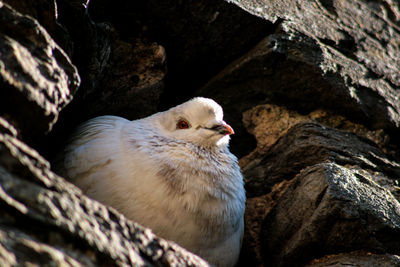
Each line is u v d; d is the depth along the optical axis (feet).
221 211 19.01
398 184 23.82
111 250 12.22
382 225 18.98
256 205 25.13
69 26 18.65
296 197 21.67
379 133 27.27
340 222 19.17
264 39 26.30
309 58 26.14
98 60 20.88
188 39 25.46
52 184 12.10
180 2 23.70
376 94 27.84
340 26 29.60
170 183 18.24
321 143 24.47
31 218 10.96
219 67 27.58
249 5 25.75
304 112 27.91
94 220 12.48
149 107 25.46
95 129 20.67
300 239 19.86
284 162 25.21
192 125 20.31
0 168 11.26
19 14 14.25
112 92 23.97
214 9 24.36
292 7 28.40
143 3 23.43
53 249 10.84
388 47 30.71
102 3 22.44
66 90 15.16
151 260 13.37
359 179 21.08
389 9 32.94
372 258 18.52
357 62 28.45
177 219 18.02
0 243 9.99
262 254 22.95
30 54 14.14
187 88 28.66
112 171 18.57
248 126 27.96
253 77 26.99
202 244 18.75
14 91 13.21
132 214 17.88
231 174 20.30
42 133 14.79
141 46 24.90
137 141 19.43
